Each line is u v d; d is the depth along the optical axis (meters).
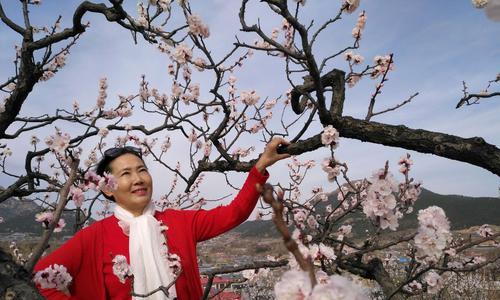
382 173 2.08
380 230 2.16
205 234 2.54
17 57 4.83
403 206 2.54
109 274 2.28
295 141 3.94
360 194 2.69
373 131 3.19
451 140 2.84
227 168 4.70
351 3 3.01
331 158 2.90
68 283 2.09
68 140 2.12
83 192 2.13
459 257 3.97
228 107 4.33
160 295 2.20
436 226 1.97
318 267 2.06
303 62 3.51
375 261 3.85
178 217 2.54
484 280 6.81
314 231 3.51
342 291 0.80
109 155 2.52
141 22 3.61
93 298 2.28
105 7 3.31
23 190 4.03
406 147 3.09
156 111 5.19
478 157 2.72
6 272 1.14
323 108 3.35
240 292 5.34
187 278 2.35
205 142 5.09
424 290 3.08
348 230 3.74
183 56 3.67
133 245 2.29
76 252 2.27
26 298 1.10
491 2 0.79
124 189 2.45
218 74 3.79
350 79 4.74
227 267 3.71
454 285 6.92
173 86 5.16
